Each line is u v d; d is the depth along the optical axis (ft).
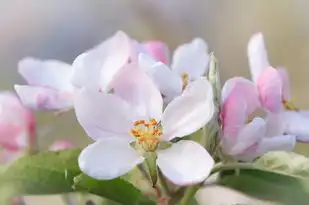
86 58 1.35
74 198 1.40
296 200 1.34
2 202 1.30
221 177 1.36
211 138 1.32
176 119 1.32
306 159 1.30
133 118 1.32
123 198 1.31
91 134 1.31
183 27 3.57
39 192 1.31
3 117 1.47
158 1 3.53
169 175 1.28
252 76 1.44
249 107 1.37
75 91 1.35
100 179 1.28
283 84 1.46
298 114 1.40
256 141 1.33
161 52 1.45
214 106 1.32
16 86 1.39
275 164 1.31
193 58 1.46
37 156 1.31
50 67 1.46
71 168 1.31
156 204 1.33
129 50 1.36
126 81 1.33
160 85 1.33
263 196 1.35
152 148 1.30
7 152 1.48
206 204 1.47
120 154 1.30
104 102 1.32
